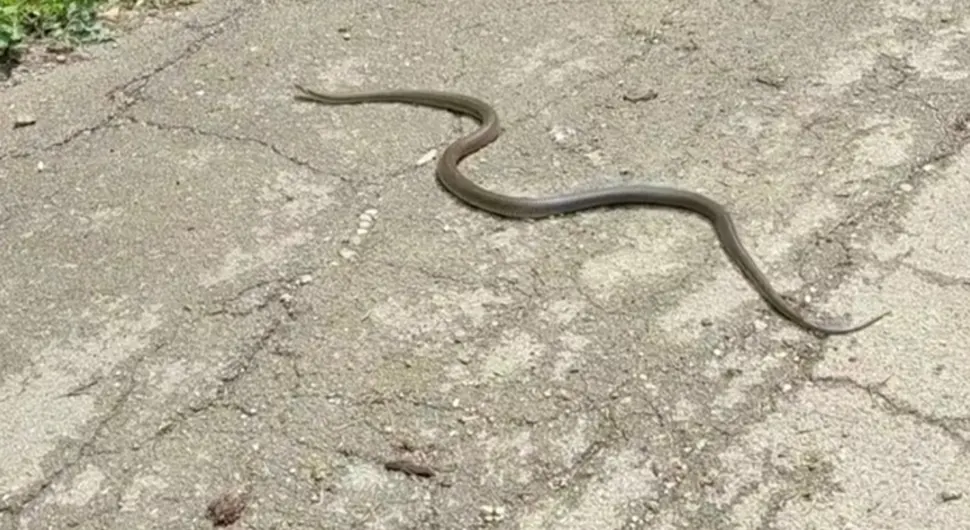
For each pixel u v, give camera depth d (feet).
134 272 11.82
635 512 10.57
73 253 11.98
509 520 10.58
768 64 13.03
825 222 11.85
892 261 11.62
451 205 12.12
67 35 13.70
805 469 10.68
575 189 12.15
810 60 13.04
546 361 11.19
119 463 10.88
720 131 12.53
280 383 11.18
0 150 12.76
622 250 11.77
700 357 11.17
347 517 10.62
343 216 12.09
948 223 11.80
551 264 11.71
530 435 10.88
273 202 12.21
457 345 11.30
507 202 11.98
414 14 13.74
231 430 10.98
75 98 13.15
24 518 10.69
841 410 10.91
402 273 11.70
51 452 10.94
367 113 12.89
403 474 10.76
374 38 13.53
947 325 11.26
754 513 10.54
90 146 12.75
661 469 10.72
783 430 10.84
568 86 12.96
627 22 13.50
